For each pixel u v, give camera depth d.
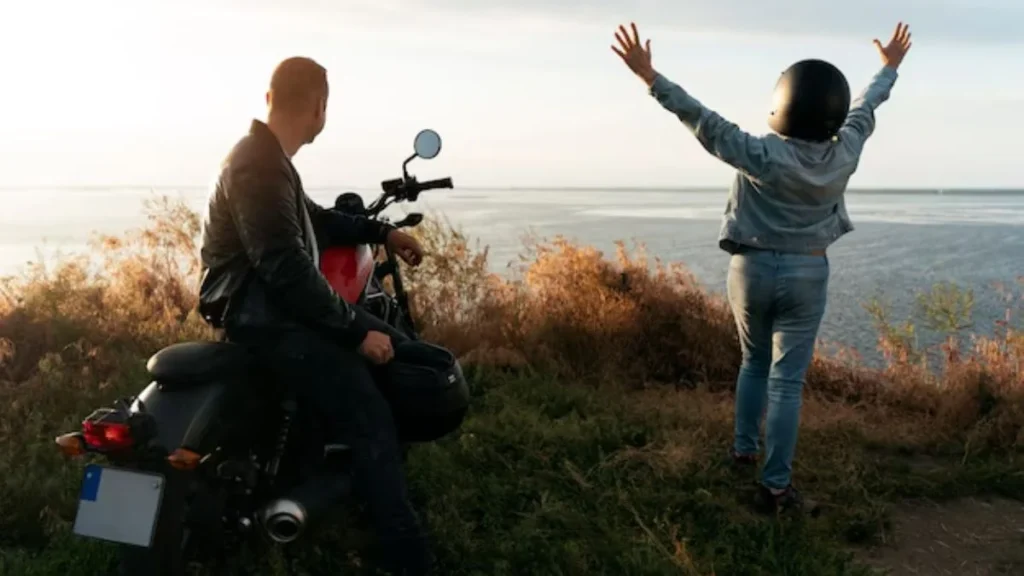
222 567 3.61
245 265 3.35
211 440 3.16
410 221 4.53
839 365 7.30
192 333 6.83
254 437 3.41
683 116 4.41
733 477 4.98
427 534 3.72
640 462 5.13
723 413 6.02
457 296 7.55
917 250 26.44
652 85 4.39
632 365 7.11
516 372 6.84
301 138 3.54
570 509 4.42
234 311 3.35
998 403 6.08
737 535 4.30
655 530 4.28
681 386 7.06
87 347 6.25
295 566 3.61
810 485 5.03
